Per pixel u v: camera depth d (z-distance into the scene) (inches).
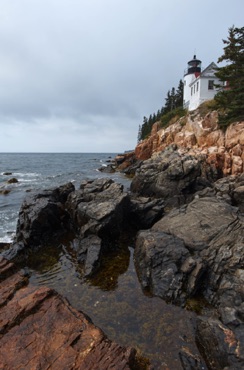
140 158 2148.1
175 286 405.7
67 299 374.3
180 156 1203.9
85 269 480.7
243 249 436.1
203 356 294.4
